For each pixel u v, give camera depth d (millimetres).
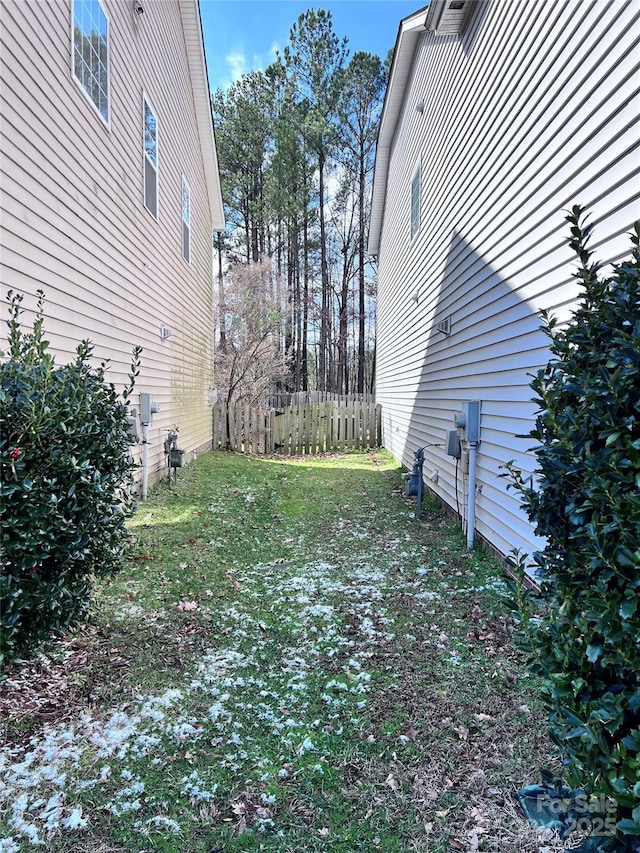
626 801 1172
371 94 20391
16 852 1552
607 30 2592
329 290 24250
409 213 8828
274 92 20906
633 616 1253
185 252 9242
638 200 2367
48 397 2492
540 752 1979
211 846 1593
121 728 2150
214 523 5484
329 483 8023
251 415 12133
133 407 6086
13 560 2289
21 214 3455
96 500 2750
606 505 1312
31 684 2432
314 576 4012
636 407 1305
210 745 2061
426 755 1986
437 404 6508
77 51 4375
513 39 3842
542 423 1673
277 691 2449
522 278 3627
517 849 1564
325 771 1910
